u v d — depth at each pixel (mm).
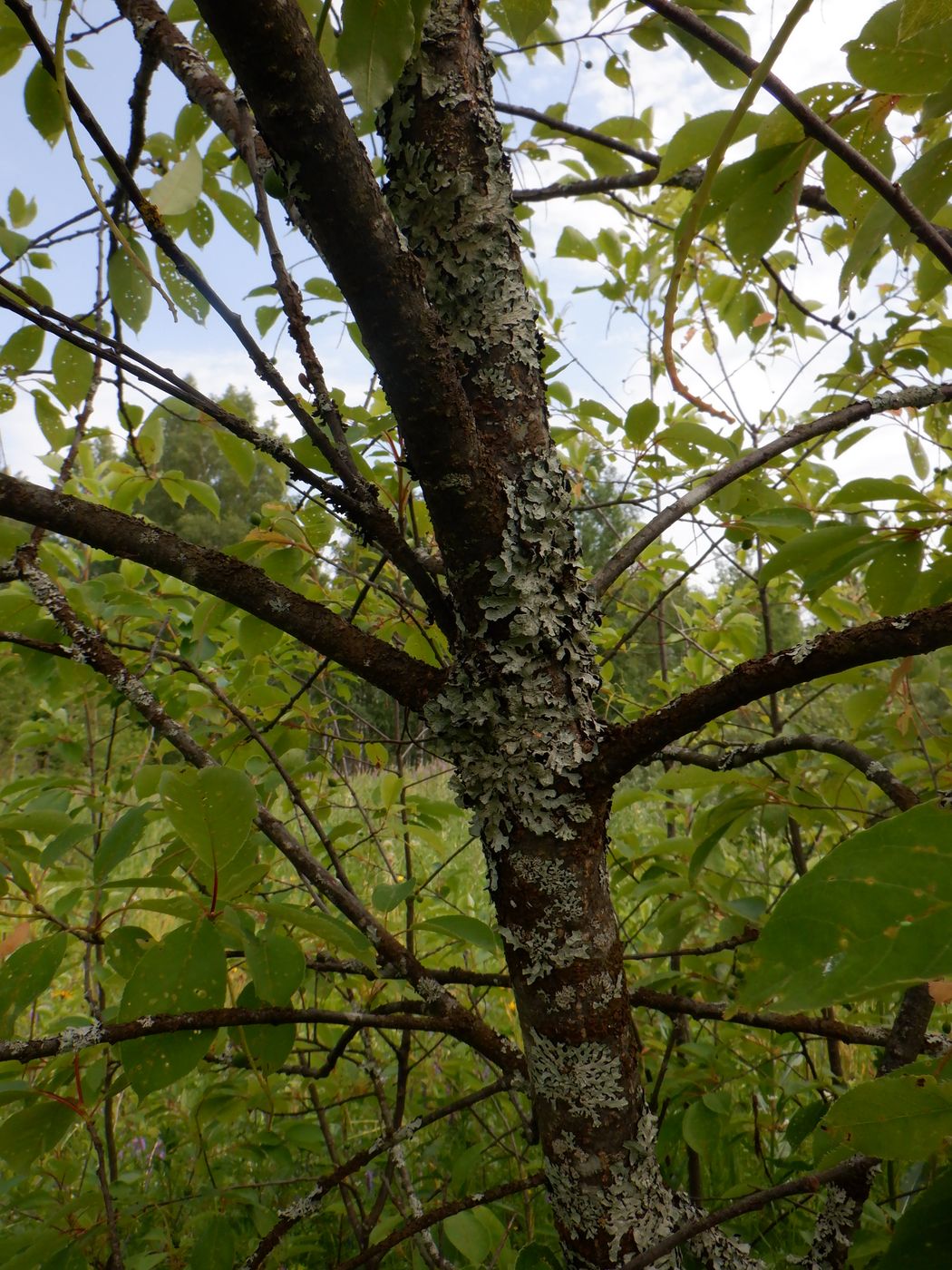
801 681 613
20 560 828
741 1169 1489
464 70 721
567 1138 689
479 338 721
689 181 1088
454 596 729
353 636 747
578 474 1643
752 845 1766
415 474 689
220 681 1616
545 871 692
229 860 569
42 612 1151
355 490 722
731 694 634
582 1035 684
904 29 477
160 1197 1332
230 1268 943
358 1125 1709
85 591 1112
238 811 563
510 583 696
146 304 955
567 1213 695
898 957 254
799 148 604
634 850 1306
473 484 674
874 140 642
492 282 722
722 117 598
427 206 724
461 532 691
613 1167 682
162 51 796
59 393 996
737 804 938
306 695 1384
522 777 696
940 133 651
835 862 280
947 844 272
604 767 690
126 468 1170
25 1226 1363
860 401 923
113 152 635
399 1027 773
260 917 834
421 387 617
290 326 724
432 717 719
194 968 548
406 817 1375
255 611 737
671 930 1187
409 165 723
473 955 1752
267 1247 772
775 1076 1401
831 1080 1242
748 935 998
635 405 1034
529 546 698
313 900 1022
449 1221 1010
